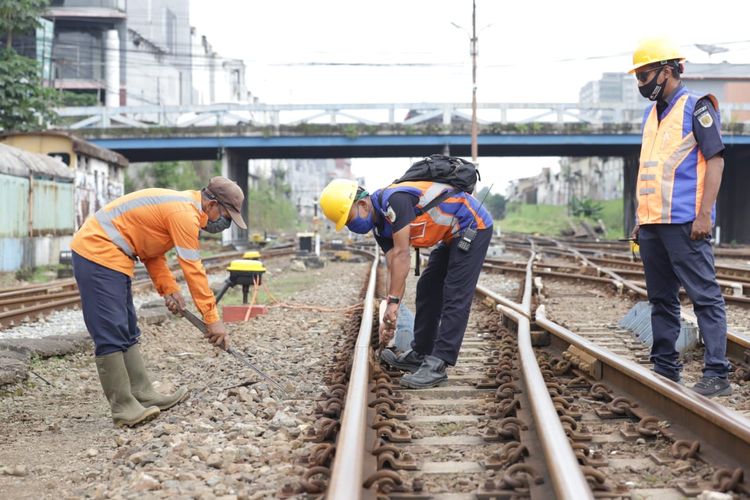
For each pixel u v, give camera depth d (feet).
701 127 15.39
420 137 139.85
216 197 15.80
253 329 29.86
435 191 17.03
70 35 196.03
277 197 290.15
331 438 13.17
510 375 17.17
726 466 11.10
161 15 234.17
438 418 14.48
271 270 68.59
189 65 246.88
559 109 142.92
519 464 10.76
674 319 16.87
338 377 17.92
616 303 37.09
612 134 139.95
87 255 15.52
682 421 12.98
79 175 86.79
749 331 26.63
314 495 10.59
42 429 15.88
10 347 22.94
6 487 12.04
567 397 15.71
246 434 14.21
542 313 25.25
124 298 15.89
